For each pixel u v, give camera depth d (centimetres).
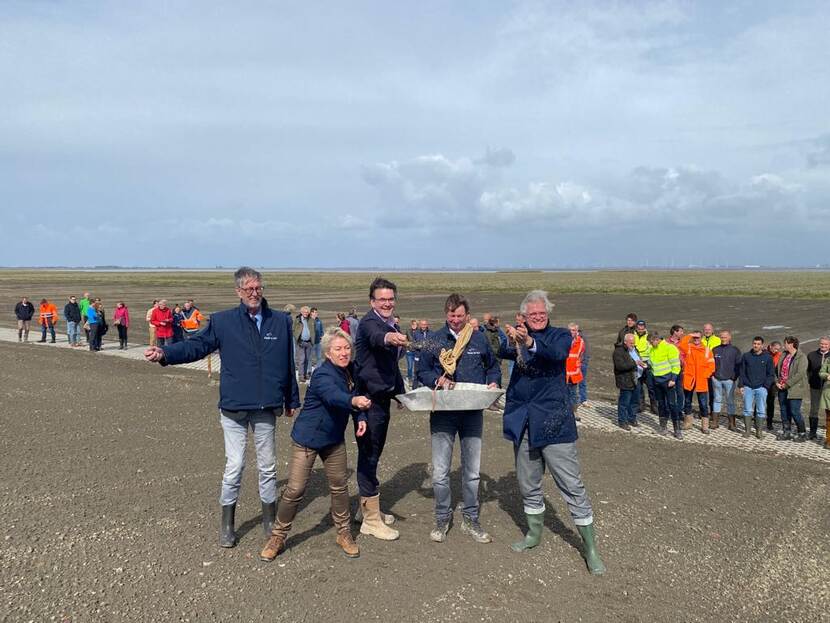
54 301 4538
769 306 4275
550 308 492
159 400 1178
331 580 457
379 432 540
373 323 521
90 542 509
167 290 6359
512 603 432
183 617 397
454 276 13562
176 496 636
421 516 604
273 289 6781
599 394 1460
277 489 674
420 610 417
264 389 502
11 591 421
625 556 521
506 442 938
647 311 3900
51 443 831
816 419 1059
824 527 612
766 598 459
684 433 1081
